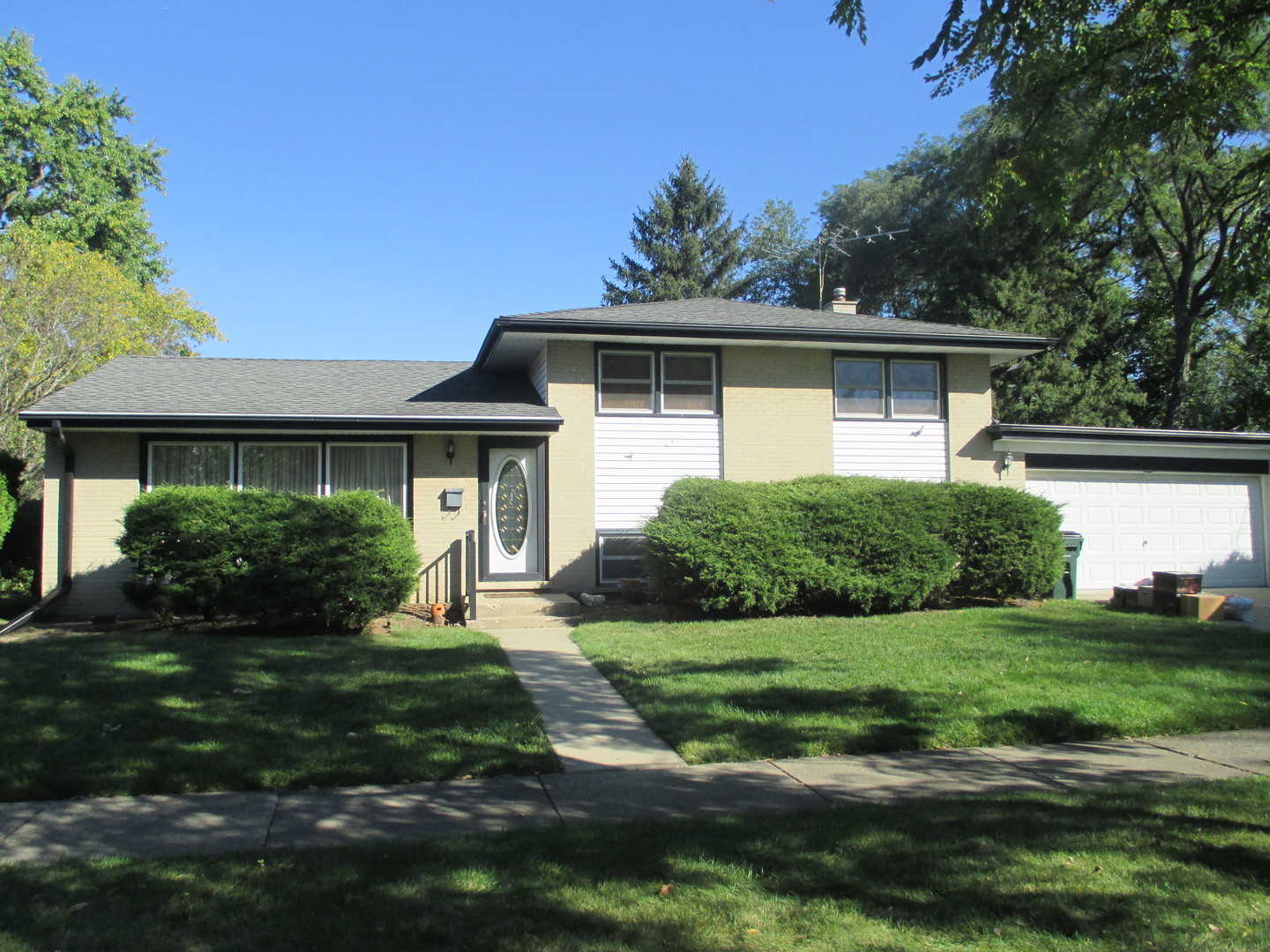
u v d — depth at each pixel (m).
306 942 3.73
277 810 5.61
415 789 6.06
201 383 15.23
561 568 14.98
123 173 34.50
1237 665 9.41
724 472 15.75
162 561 11.45
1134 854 4.72
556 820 5.45
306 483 14.34
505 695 8.29
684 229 47.62
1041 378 31.27
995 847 4.82
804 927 3.90
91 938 3.75
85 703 7.73
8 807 5.63
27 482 20.14
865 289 41.31
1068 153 7.57
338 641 11.01
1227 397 33.66
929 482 14.38
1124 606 14.16
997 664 9.44
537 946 3.71
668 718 7.62
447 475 14.67
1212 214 7.99
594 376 15.35
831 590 13.01
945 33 7.09
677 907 4.08
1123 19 6.96
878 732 7.21
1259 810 5.46
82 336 22.56
